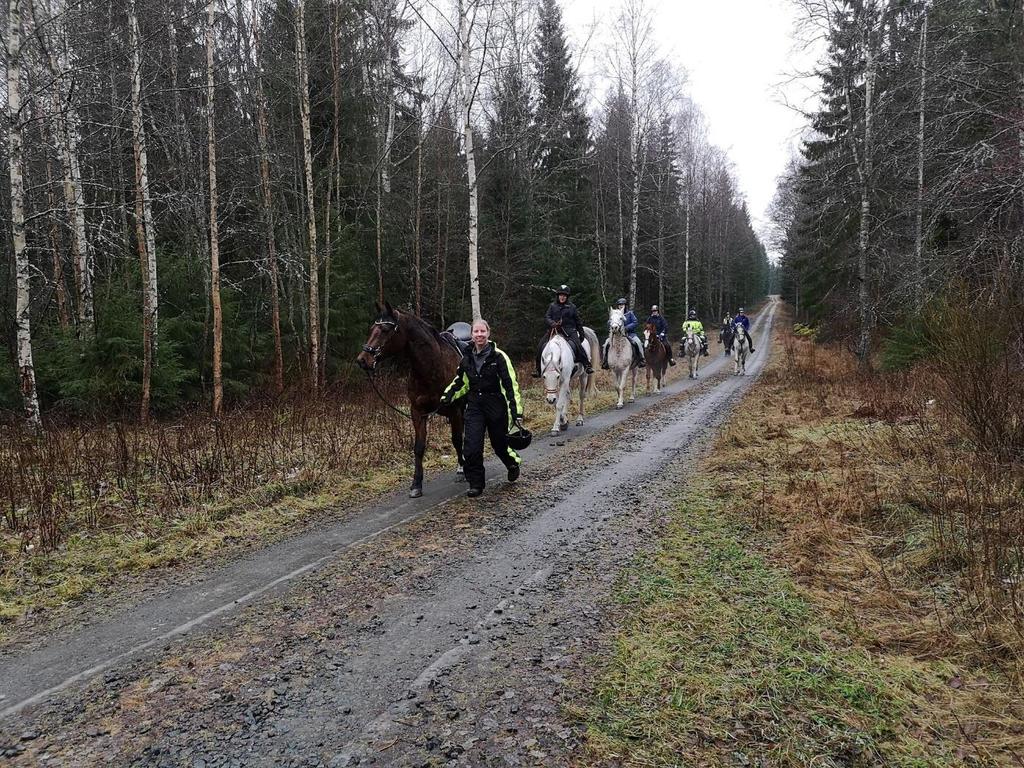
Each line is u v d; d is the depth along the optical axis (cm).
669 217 4034
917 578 421
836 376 1556
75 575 499
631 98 2673
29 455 817
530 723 290
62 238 1603
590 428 1138
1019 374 627
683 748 265
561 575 473
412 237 2156
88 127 1486
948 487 554
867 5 1516
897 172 1472
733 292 6988
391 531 595
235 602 448
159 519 631
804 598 402
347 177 2036
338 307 1828
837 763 250
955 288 737
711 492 671
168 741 290
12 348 1320
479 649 366
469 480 705
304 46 1455
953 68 1065
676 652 342
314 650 374
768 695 298
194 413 1218
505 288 2288
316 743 285
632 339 1500
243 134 1766
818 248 2372
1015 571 402
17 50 980
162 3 1230
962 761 249
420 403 717
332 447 888
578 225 3052
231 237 1952
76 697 331
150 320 1166
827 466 716
